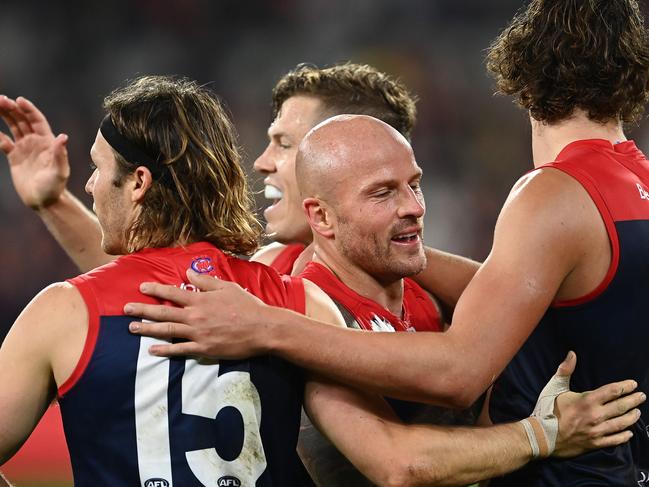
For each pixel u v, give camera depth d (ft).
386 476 19.36
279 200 29.84
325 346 19.25
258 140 111.65
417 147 111.34
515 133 111.45
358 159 22.15
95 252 31.07
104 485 18.34
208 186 20.03
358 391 20.44
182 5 119.85
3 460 18.38
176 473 18.31
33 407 18.31
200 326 18.58
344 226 22.54
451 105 114.01
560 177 20.52
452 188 107.96
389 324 23.39
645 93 22.33
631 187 20.80
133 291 18.74
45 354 18.22
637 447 21.84
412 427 20.10
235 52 118.83
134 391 18.31
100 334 18.29
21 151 30.19
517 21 23.07
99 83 114.73
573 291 20.57
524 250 19.95
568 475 21.17
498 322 19.85
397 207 22.11
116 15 117.91
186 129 19.72
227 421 18.79
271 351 19.15
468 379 19.67
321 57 118.62
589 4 21.52
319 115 28.99
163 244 19.72
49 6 116.47
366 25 120.67
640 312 20.70
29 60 113.80
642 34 21.93
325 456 22.27
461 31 119.85
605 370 21.15
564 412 20.84
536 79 21.97
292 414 20.01
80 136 110.73
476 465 19.97
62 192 30.66
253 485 18.92
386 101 29.96
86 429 18.39
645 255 20.35
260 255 30.55
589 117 21.93
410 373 19.47
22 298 92.48
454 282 26.05
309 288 20.94
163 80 21.26
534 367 21.75
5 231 94.48
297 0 121.49
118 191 19.77
